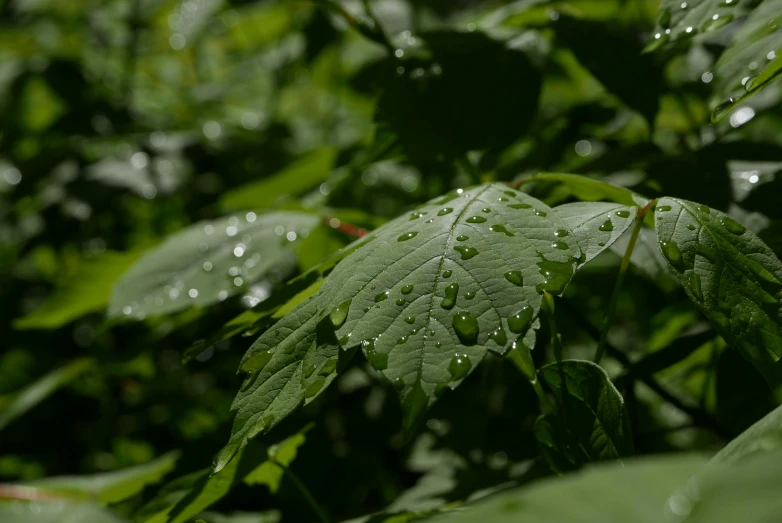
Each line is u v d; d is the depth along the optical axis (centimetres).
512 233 66
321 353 65
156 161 147
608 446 66
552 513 52
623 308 101
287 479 79
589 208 68
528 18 89
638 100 79
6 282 160
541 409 86
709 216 67
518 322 64
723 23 70
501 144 77
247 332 70
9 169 166
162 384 133
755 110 88
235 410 65
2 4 196
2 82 171
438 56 79
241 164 155
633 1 104
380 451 101
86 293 88
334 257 70
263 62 216
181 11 121
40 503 65
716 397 76
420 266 65
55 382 104
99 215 141
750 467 50
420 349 64
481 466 81
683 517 49
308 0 85
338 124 203
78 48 205
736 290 66
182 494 73
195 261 79
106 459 132
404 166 128
